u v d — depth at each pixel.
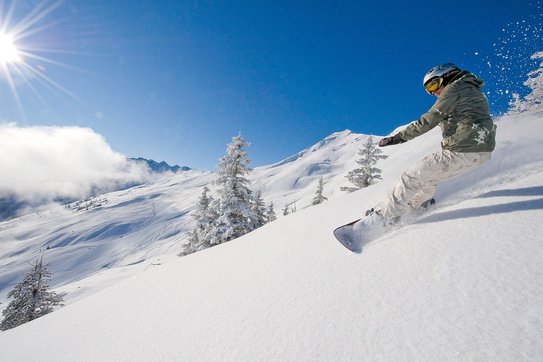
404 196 2.58
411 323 1.65
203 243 20.52
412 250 2.29
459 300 1.68
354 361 1.55
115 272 39.41
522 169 2.86
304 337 1.85
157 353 2.36
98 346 2.93
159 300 3.46
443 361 1.37
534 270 1.70
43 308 23.70
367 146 22.31
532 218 2.13
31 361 3.25
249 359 1.85
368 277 2.19
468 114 2.37
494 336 1.40
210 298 2.90
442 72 2.54
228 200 18.67
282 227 4.17
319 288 2.29
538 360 1.22
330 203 4.56
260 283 2.74
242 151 18.89
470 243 2.11
